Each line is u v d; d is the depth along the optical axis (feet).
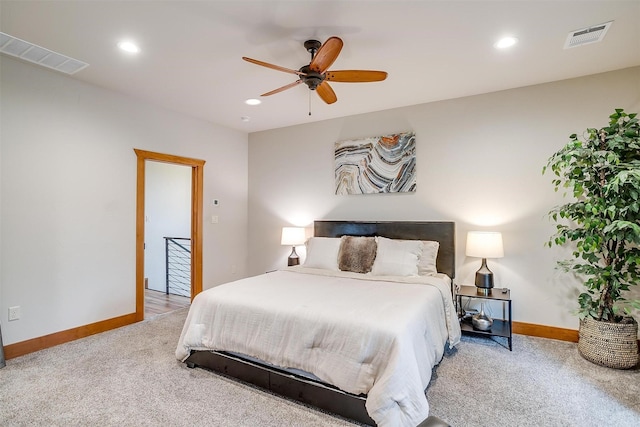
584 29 7.33
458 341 9.34
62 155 9.95
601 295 8.82
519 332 10.75
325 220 14.46
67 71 9.57
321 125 14.60
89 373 8.08
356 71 7.50
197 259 14.40
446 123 11.93
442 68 9.33
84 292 10.49
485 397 7.06
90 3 6.39
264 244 16.31
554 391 7.27
